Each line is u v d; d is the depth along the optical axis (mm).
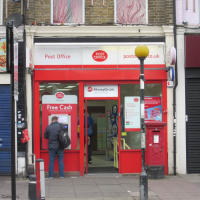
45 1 11266
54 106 11203
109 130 11477
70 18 11438
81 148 11141
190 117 11281
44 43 11023
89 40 11125
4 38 10953
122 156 11266
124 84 11328
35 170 7820
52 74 11016
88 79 11070
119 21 11430
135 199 8227
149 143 10578
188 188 9383
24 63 10867
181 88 11227
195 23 11453
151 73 11156
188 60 11117
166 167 11156
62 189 9273
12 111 7145
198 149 11266
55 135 10656
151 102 11359
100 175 11172
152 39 11234
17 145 10875
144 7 11492
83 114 11203
